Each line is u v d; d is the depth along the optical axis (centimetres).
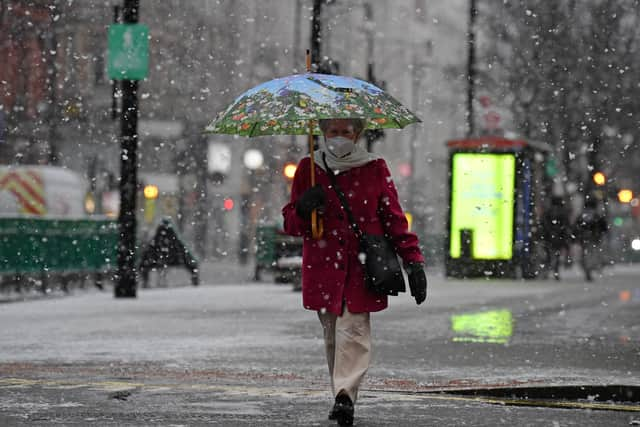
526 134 8806
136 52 4575
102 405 1923
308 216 1720
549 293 5256
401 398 2030
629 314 3934
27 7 9775
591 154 8675
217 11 12512
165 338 3044
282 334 3159
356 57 14375
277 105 1723
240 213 12525
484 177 6775
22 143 9894
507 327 3406
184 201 11981
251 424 1747
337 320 1731
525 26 8850
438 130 16500
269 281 6919
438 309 4109
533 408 1958
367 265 1714
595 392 2102
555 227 7050
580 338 3089
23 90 9875
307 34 13600
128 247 4694
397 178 16438
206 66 12344
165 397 2016
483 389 2112
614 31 8606
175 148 12038
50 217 5184
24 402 1952
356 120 1766
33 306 4150
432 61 15738
